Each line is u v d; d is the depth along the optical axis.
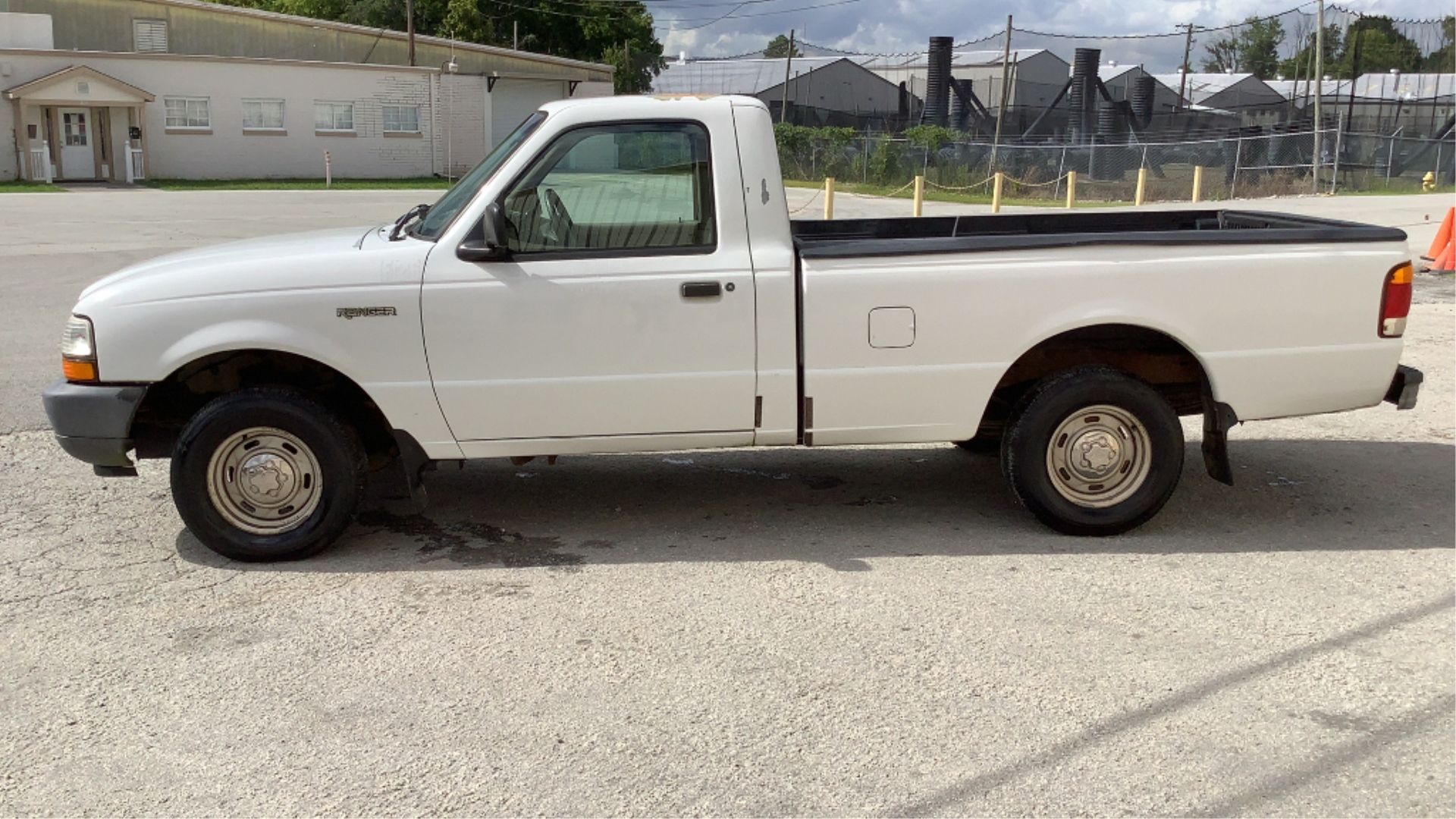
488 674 4.23
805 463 6.94
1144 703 4.00
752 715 3.92
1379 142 41.12
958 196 36.00
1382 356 5.59
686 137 5.25
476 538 5.68
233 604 4.87
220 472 5.25
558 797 3.46
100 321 5.15
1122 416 5.50
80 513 6.06
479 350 5.22
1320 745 3.73
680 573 5.20
